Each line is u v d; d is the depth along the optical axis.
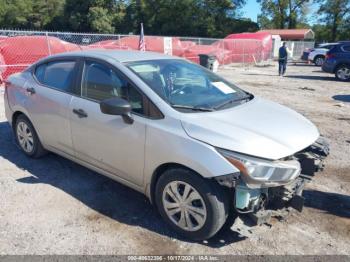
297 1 61.47
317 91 12.31
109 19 61.31
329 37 61.16
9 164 4.77
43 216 3.54
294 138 3.20
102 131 3.66
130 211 3.68
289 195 3.18
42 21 66.81
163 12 58.84
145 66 3.78
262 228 3.46
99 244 3.13
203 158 2.91
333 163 5.21
